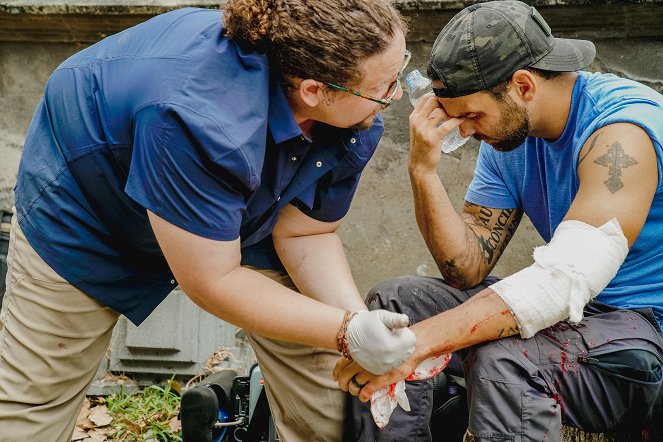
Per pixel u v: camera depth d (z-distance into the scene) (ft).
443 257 7.49
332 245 7.47
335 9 5.54
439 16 10.15
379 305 7.34
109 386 10.41
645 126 6.57
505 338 6.50
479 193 8.07
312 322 6.10
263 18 5.59
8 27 10.64
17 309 6.79
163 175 5.54
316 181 6.84
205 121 5.44
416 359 6.40
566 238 6.44
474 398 6.33
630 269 7.06
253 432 8.15
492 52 6.68
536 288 6.34
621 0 9.73
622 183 6.47
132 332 10.54
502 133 6.95
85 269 6.59
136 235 6.52
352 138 6.56
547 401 6.24
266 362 7.50
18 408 6.81
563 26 10.16
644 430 6.83
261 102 5.70
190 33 5.95
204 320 10.62
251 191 5.84
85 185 6.32
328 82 5.68
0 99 10.98
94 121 6.18
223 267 5.81
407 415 6.97
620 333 6.57
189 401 8.05
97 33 10.71
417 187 7.39
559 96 7.02
